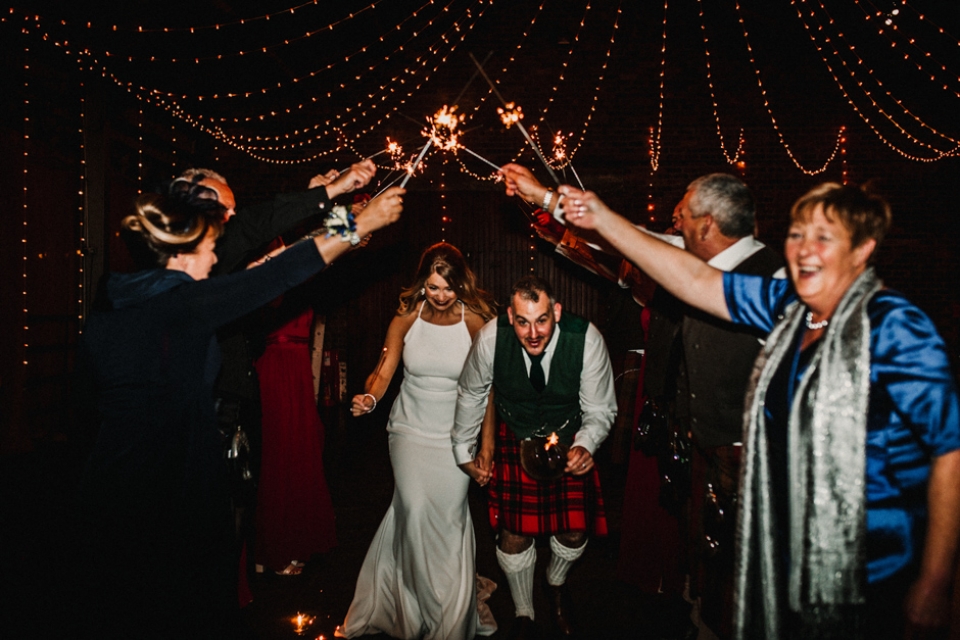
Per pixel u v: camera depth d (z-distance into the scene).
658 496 3.06
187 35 6.14
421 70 7.63
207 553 1.61
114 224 6.21
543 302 2.28
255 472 2.65
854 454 1.30
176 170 7.29
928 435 1.25
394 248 7.83
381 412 7.88
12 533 3.57
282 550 3.35
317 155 7.66
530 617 2.62
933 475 1.25
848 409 1.31
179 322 1.55
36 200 5.41
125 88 6.02
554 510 2.55
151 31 5.79
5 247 4.94
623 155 7.58
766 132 7.49
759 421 1.48
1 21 4.73
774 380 1.46
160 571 1.55
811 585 1.33
